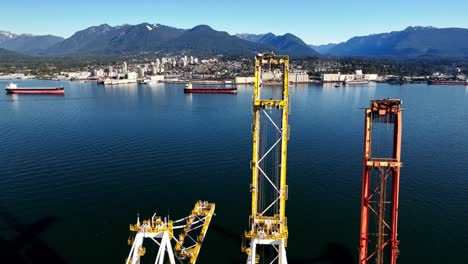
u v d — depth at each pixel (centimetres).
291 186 10069
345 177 10750
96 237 7481
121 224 8019
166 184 10294
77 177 10775
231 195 9569
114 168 11600
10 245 7156
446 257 6719
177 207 8869
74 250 7019
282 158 5472
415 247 7044
